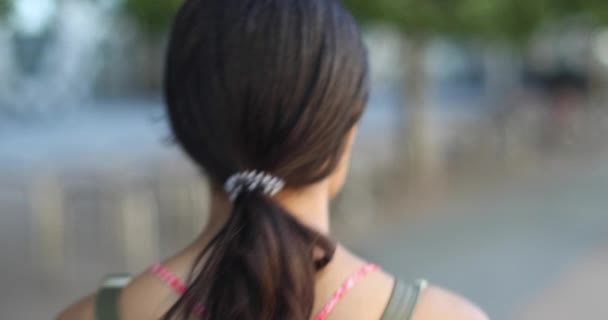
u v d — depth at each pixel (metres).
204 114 1.08
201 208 7.73
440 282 6.18
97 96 29.06
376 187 9.80
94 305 1.17
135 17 6.43
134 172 8.61
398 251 7.12
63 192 7.90
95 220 7.88
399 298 1.11
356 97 1.10
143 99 30.05
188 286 1.09
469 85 35.59
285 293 1.01
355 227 8.03
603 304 5.56
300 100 1.05
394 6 7.16
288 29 1.07
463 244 7.39
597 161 14.16
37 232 7.84
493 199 9.91
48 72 26.23
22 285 6.20
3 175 11.08
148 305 1.15
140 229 7.41
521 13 9.56
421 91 10.55
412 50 10.36
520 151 14.25
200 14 1.12
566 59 23.11
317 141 1.06
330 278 1.12
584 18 13.16
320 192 1.16
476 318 1.12
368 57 1.15
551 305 5.55
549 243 7.44
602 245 7.34
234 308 1.01
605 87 24.75
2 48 24.72
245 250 1.03
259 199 1.06
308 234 1.06
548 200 9.91
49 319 5.45
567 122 16.84
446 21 8.07
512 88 21.23
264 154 1.07
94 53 27.50
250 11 1.08
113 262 6.88
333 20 1.10
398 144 11.20
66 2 6.48
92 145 16.30
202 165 1.13
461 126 15.16
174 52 1.13
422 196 9.85
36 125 23.66
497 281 6.20
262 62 1.06
